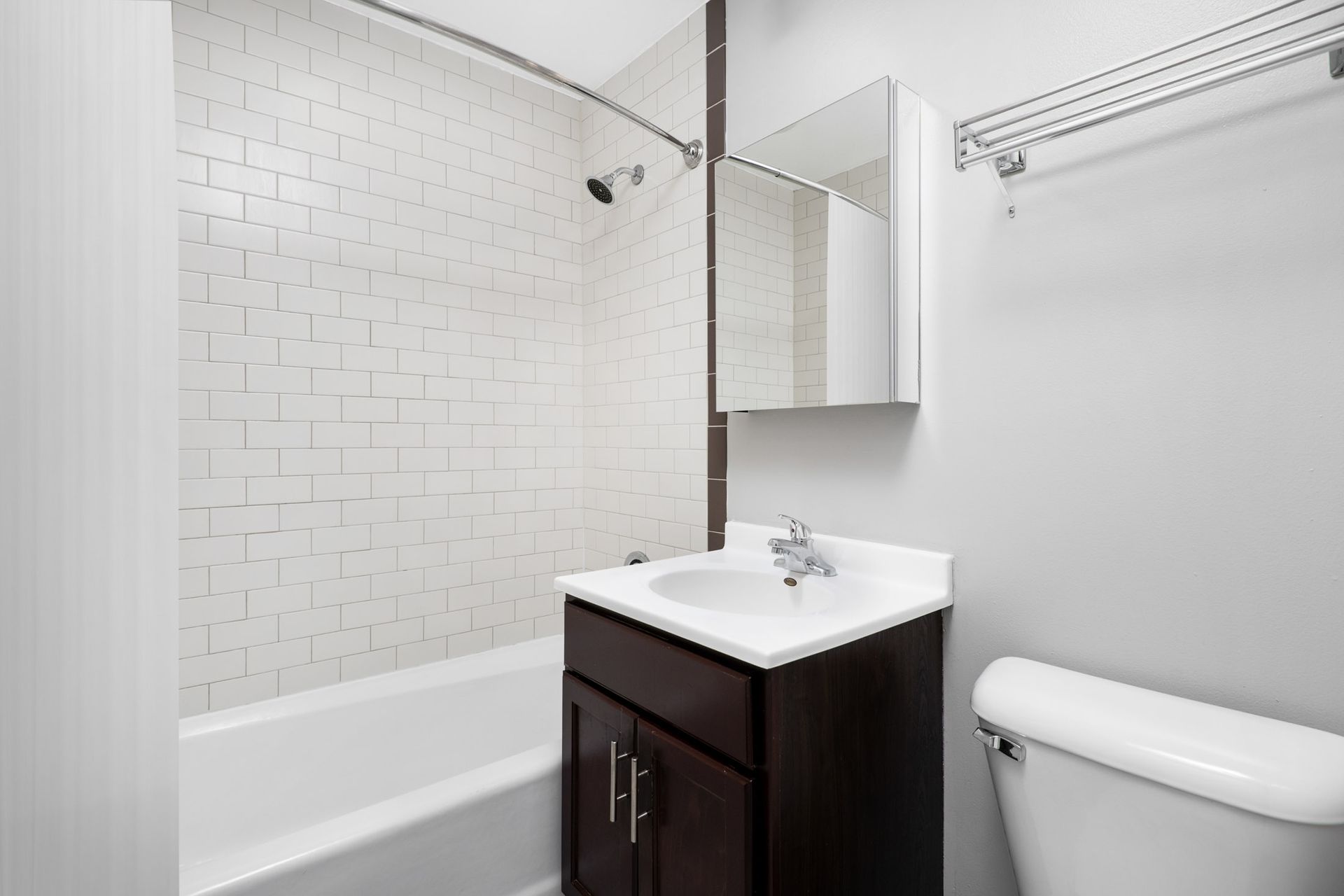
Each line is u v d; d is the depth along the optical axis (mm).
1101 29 1118
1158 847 842
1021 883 1009
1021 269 1220
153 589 427
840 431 1552
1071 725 923
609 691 1309
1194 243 1018
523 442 2326
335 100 1913
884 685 1175
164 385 428
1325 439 909
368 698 1865
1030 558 1214
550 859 1458
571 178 2461
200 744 1616
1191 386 1024
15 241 385
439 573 2133
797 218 1525
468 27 2061
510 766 1433
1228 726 871
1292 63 854
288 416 1838
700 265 1958
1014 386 1232
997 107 1147
